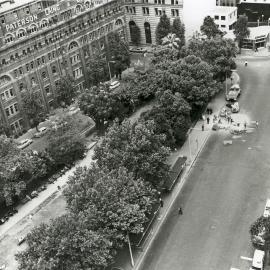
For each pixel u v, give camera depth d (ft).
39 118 415.64
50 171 347.36
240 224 277.44
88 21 485.15
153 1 554.87
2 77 400.06
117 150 285.64
